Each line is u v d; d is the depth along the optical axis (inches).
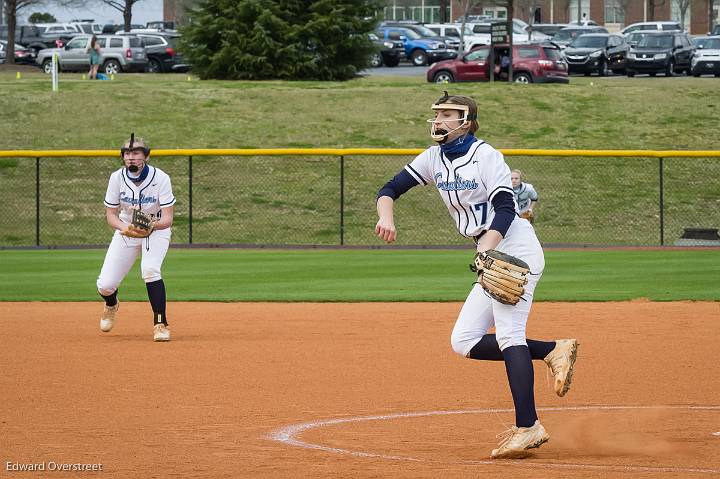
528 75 5049.2
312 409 957.8
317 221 3334.2
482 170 789.9
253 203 3444.9
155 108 4284.0
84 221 3316.9
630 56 5974.4
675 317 1628.9
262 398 1011.9
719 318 1615.4
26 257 2679.6
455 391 1051.3
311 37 5004.9
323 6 5000.0
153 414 932.6
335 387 1071.6
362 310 1738.4
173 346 1359.5
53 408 960.9
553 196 3479.3
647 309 1724.9
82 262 2551.7
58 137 3944.4
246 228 3275.1
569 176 3624.5
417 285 2098.9
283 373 1155.9
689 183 3592.5
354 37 5059.1
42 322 1603.1
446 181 804.6
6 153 2938.0
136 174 1369.3
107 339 1424.7
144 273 1387.8
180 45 5098.4
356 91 4566.9
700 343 1375.5
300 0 5078.7
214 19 5039.4
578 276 2228.1
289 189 3543.3
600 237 3206.2
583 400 1009.5
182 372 1163.3
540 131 4131.4
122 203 1387.8
